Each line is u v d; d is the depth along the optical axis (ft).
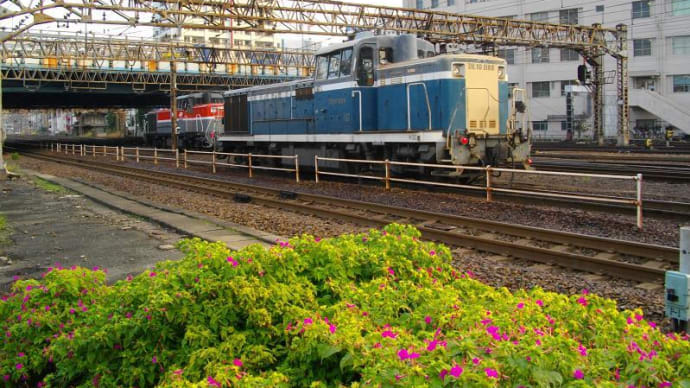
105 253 33.04
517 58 187.52
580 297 15.23
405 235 20.12
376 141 59.88
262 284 15.35
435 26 117.70
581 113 178.40
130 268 29.30
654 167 72.95
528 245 32.78
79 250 34.01
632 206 41.73
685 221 37.76
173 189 67.56
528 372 10.62
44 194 64.64
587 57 134.72
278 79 184.85
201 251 16.92
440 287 16.66
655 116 168.86
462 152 54.08
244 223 44.09
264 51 147.64
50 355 15.79
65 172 99.35
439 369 10.50
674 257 27.68
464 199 49.47
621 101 135.64
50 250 34.14
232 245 34.09
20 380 16.26
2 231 40.68
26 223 44.34
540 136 184.75
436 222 40.32
